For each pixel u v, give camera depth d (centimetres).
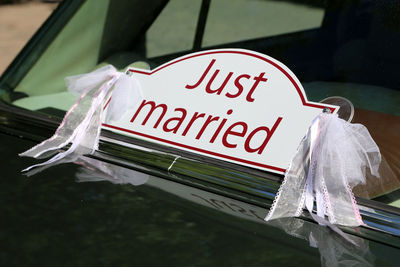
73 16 298
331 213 199
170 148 232
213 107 231
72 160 236
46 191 213
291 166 209
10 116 272
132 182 219
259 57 239
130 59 269
